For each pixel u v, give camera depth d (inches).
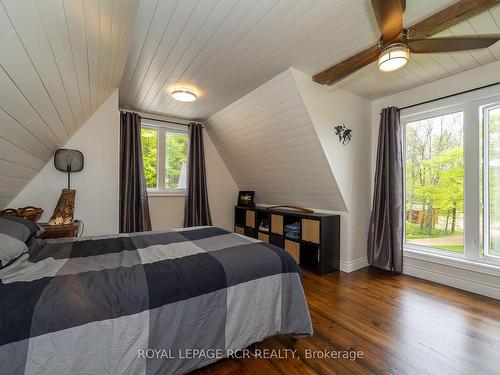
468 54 83.4
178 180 159.6
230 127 142.9
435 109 105.3
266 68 90.7
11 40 29.5
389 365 56.3
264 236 153.1
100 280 44.3
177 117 152.3
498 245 92.4
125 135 131.2
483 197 95.2
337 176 113.2
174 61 85.2
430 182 111.3
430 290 97.3
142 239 75.9
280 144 123.0
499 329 70.4
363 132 123.5
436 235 109.0
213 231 88.8
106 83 85.7
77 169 95.7
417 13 61.6
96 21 45.5
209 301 49.9
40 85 45.5
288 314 62.3
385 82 105.2
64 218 87.9
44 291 38.9
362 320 75.5
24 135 56.6
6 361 32.2
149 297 43.3
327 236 118.3
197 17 63.4
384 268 116.1
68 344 35.7
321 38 72.7
